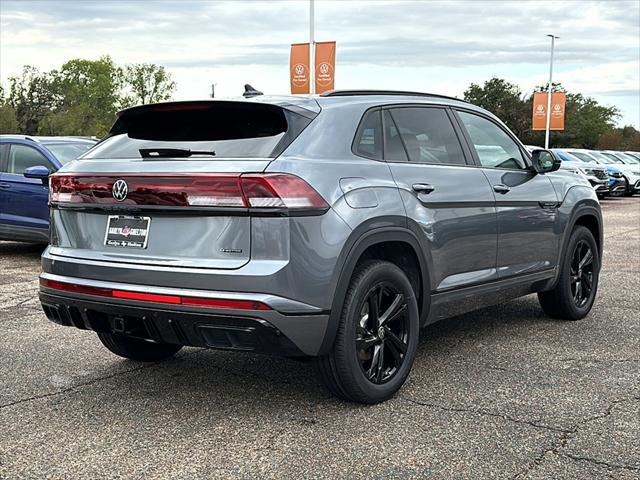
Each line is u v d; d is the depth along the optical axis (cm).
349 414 396
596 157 2634
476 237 482
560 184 586
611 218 1688
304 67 2783
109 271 386
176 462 337
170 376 466
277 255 355
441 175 459
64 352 525
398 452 346
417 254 431
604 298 714
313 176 371
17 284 807
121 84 11425
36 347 539
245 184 354
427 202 439
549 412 397
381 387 409
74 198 404
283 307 354
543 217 553
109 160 403
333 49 2741
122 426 382
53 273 412
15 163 984
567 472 322
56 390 440
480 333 573
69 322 414
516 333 571
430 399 419
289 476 322
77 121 9750
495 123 546
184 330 368
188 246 370
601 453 343
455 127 498
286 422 385
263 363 493
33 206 963
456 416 392
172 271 366
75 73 10981
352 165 400
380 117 439
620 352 518
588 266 629
